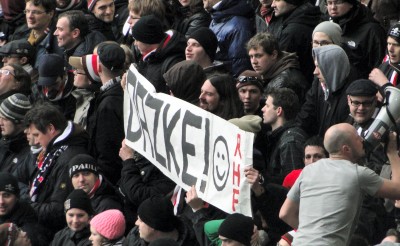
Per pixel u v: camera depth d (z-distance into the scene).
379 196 19.41
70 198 24.05
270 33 26.55
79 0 32.50
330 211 19.12
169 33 26.77
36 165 26.77
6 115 27.42
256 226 20.69
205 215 21.78
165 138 22.95
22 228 25.17
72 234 24.11
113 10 31.03
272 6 27.88
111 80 26.42
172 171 22.75
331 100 24.48
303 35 27.38
